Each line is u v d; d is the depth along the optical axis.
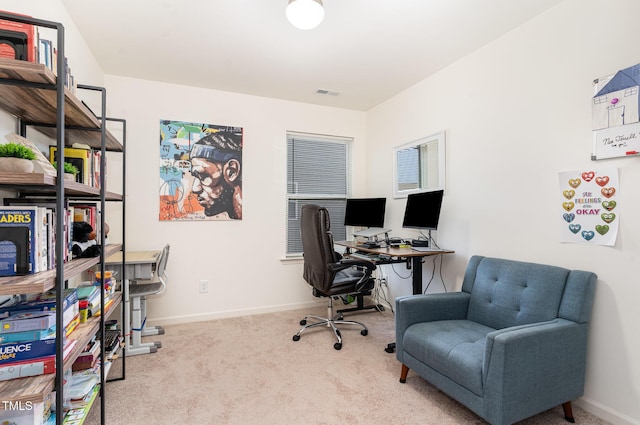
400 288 3.56
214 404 1.91
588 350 1.85
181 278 3.34
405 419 1.77
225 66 2.94
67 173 1.44
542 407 1.62
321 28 2.34
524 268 2.04
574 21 1.95
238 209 3.56
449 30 2.35
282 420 1.76
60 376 1.11
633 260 1.69
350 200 3.93
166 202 3.27
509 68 2.36
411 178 3.40
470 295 2.33
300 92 3.58
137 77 3.15
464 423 1.74
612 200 1.77
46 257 1.24
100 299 1.76
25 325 1.14
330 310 3.02
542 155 2.13
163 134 3.26
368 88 3.47
